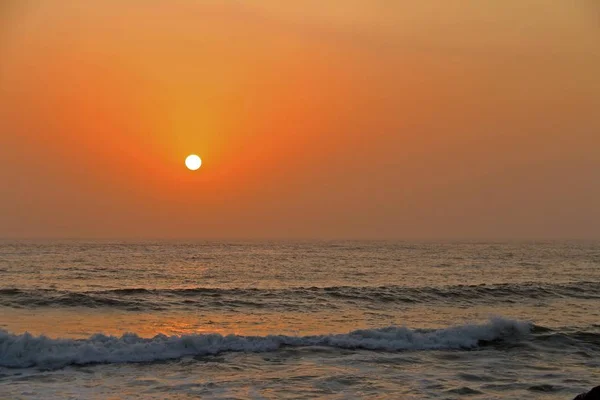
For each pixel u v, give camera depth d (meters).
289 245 166.50
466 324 23.38
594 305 31.45
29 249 114.12
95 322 24.77
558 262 78.56
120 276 51.41
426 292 34.34
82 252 101.50
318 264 71.38
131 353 18.05
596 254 105.81
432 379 16.00
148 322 24.92
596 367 17.72
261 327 23.86
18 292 31.39
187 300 31.25
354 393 14.56
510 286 37.16
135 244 166.62
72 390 14.56
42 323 24.34
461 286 37.56
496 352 19.64
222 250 120.75
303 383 15.42
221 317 26.42
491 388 15.13
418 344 20.30
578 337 21.50
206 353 18.67
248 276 52.75
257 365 17.38
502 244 189.12
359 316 27.08
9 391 14.42
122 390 14.63
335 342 20.06
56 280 46.88
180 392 14.49
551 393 14.73
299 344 19.84
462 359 18.64
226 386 15.05
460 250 124.94
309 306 29.88
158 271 57.62
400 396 14.35
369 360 18.19
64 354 17.58
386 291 34.66
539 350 19.95
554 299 33.38
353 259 84.00
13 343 17.64
